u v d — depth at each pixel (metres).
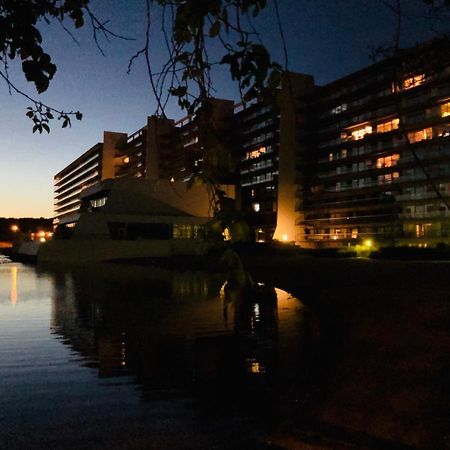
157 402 8.62
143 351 12.86
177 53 2.47
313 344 13.49
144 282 33.62
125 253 57.00
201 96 2.49
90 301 24.09
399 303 16.48
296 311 19.81
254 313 19.48
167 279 35.62
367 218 62.62
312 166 71.50
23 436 7.15
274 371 10.68
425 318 13.29
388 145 60.22
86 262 56.72
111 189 67.25
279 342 13.89
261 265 40.81
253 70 2.22
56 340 14.45
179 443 6.92
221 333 15.43
